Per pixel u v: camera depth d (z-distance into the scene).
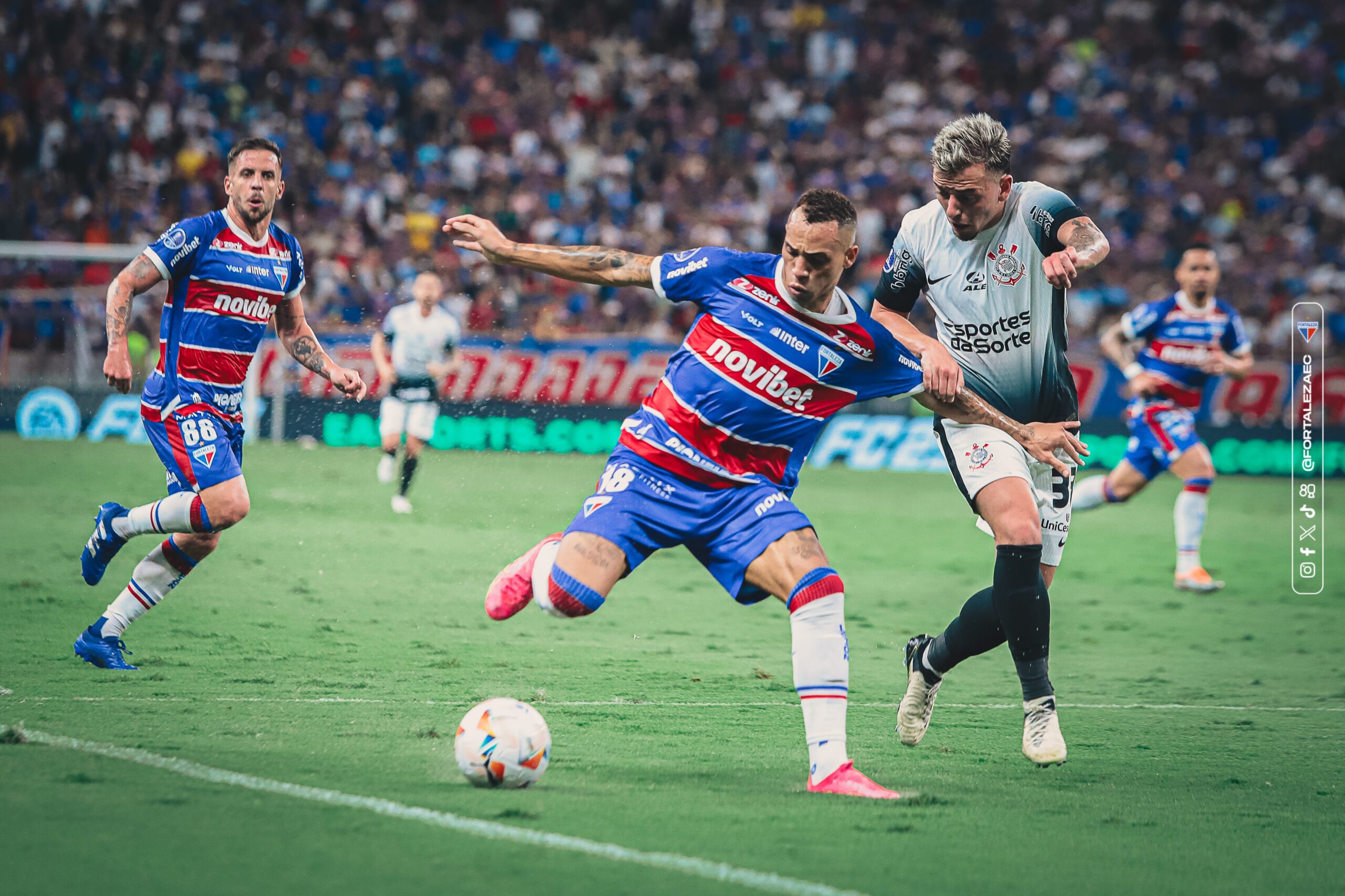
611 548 15.22
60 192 78.56
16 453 58.50
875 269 85.19
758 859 12.07
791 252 14.62
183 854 11.53
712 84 97.06
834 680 15.01
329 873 11.14
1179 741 19.00
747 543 15.33
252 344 21.83
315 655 23.02
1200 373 36.31
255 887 10.73
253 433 67.69
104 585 29.45
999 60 101.88
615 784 14.91
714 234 85.50
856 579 36.12
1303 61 102.94
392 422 44.84
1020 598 16.77
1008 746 18.27
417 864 11.47
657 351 70.62
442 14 95.31
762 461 15.70
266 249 21.69
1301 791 15.92
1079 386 70.94
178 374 21.09
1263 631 30.30
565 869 11.47
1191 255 36.34
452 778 14.76
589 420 69.94
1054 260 15.81
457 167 85.81
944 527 48.00
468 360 68.44
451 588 31.16
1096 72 101.19
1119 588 36.59
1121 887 11.77
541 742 14.47
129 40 84.75
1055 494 18.22
